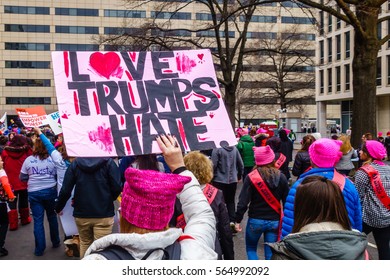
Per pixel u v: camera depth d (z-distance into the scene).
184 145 2.78
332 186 2.26
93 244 1.76
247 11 23.62
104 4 79.50
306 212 2.24
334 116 88.25
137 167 3.30
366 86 13.28
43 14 79.00
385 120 43.31
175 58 2.95
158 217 1.81
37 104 80.06
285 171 11.88
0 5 78.06
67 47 79.62
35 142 6.43
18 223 8.70
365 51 13.27
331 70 49.16
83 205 4.89
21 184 8.27
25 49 79.25
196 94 2.89
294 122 40.88
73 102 2.70
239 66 22.58
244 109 68.38
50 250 6.70
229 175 7.58
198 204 2.17
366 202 4.75
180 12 68.50
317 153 3.88
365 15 13.30
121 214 1.87
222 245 4.02
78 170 4.89
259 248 6.60
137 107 2.78
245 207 4.93
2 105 79.31
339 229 2.18
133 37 20.06
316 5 13.53
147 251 1.74
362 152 4.91
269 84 57.47
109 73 2.81
